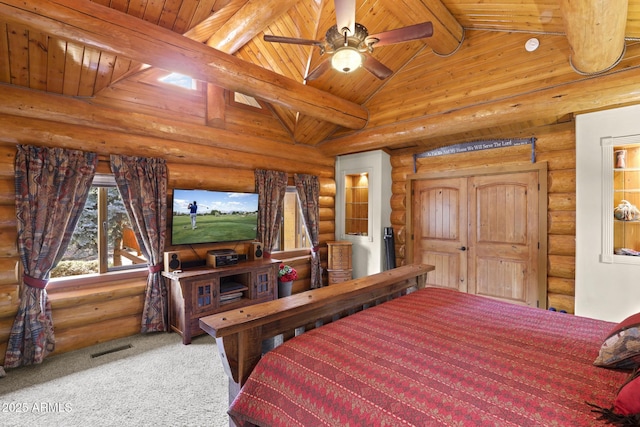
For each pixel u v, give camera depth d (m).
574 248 3.76
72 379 2.68
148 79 3.82
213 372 2.80
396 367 1.34
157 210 3.75
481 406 1.09
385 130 4.66
